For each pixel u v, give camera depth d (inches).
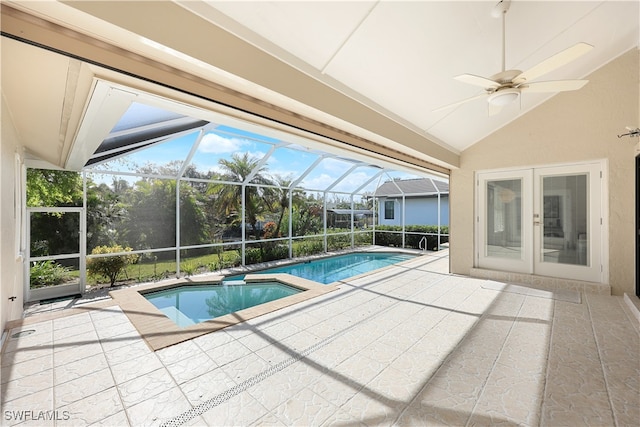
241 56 96.0
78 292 242.2
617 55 183.0
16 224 163.8
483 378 97.5
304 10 92.6
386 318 152.3
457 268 259.4
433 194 501.7
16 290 168.7
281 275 269.9
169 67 88.7
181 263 300.5
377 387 93.4
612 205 186.4
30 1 59.3
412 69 134.6
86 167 243.8
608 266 188.4
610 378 96.0
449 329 138.0
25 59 82.8
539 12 117.0
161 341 126.6
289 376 100.0
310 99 123.2
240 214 352.5
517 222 229.0
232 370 104.1
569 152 201.8
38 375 101.7
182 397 89.4
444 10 104.8
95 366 107.5
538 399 86.2
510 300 179.9
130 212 271.0
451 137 228.4
